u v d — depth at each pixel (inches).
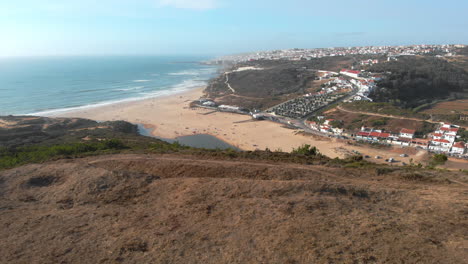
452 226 525.3
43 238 565.9
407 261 424.2
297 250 471.2
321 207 635.5
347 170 1003.9
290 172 917.2
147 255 491.5
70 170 957.2
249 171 941.2
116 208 702.5
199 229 568.4
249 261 454.0
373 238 494.3
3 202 768.9
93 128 3703.3
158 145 2005.4
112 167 1072.8
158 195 767.7
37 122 3868.1
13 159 1537.9
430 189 767.1
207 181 818.2
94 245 532.4
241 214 615.5
